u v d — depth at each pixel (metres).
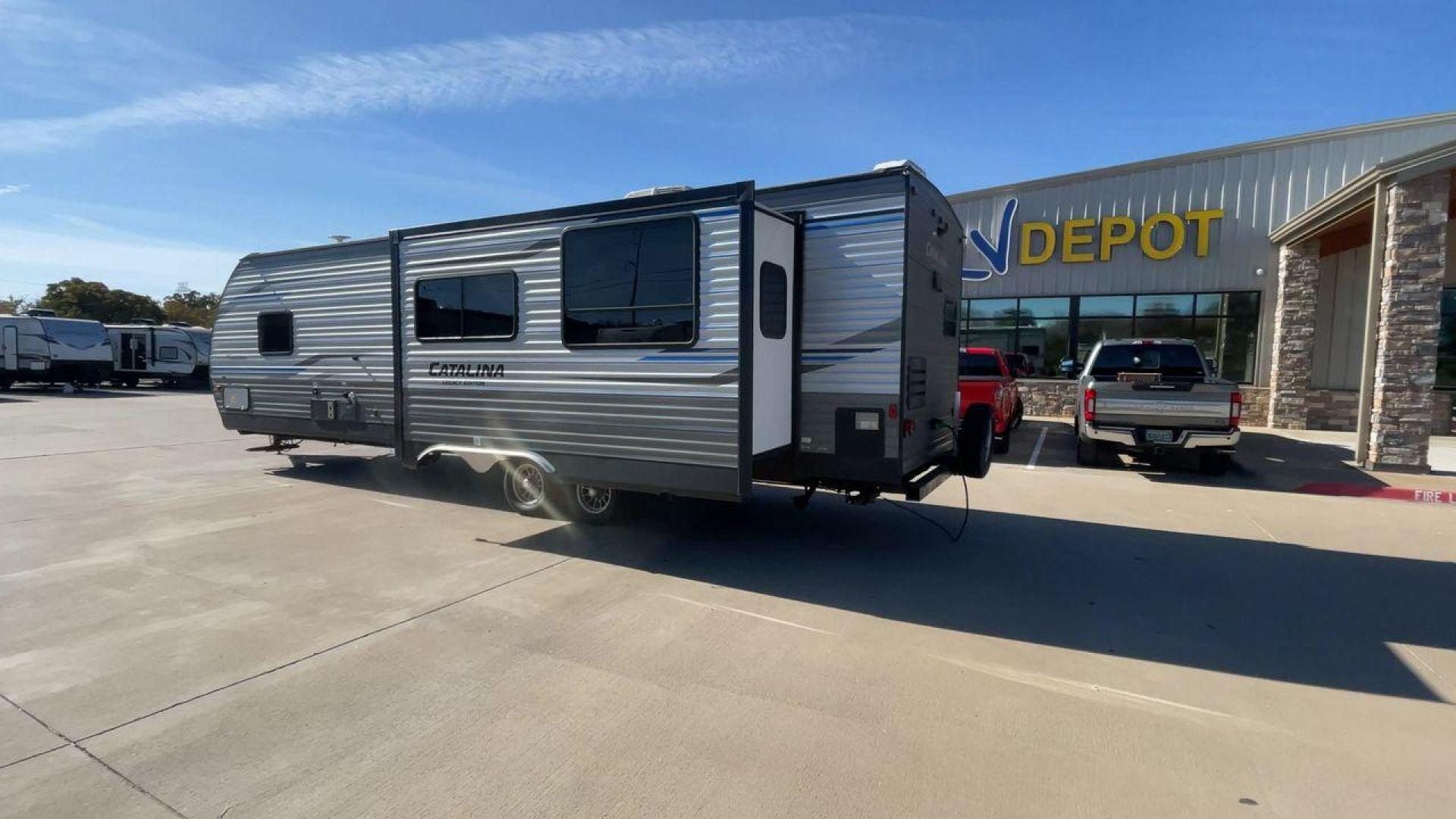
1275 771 2.91
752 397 5.11
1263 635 4.29
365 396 8.17
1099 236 16.48
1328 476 9.36
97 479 9.01
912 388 5.55
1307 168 14.67
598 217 5.66
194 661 3.85
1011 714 3.36
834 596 4.93
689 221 5.20
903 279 5.26
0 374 22.45
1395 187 9.26
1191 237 15.70
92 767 2.91
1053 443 12.90
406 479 9.14
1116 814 2.63
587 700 3.46
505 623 4.41
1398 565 5.68
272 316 9.09
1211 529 6.81
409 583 5.12
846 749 3.05
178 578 5.21
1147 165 15.93
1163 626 4.45
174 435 13.19
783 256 5.50
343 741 3.10
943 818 2.60
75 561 5.60
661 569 5.50
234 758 2.97
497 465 6.57
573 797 2.72
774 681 3.67
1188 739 3.15
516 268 6.21
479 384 6.57
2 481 8.88
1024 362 14.99
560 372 6.00
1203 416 9.16
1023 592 5.04
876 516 7.25
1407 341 9.34
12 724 3.22
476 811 2.64
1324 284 14.88
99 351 24.62
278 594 4.88
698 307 5.21
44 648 4.01
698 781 2.82
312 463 10.34
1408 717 3.35
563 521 6.85
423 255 6.89
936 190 6.01
